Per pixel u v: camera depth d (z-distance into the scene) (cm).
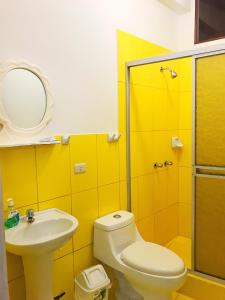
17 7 155
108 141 221
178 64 298
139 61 224
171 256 190
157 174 281
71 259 196
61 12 179
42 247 137
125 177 240
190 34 300
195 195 218
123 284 214
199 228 219
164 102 284
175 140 302
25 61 159
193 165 215
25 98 162
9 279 160
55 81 178
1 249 49
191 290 226
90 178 207
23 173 163
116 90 226
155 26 268
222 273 211
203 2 292
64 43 182
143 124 258
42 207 175
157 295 180
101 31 209
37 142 162
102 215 218
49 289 159
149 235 274
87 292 181
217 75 197
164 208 296
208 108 203
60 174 185
